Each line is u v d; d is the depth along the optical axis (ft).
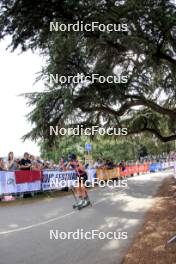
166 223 30.68
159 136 69.97
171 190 60.18
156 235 26.58
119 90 37.88
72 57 33.14
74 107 38.96
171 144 110.63
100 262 20.57
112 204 45.06
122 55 33.99
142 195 55.93
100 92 37.35
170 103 56.34
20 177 49.96
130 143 77.66
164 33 29.89
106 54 35.60
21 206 42.50
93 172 74.74
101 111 49.34
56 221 33.01
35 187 53.36
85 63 34.99
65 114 39.04
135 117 66.64
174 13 27.78
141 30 29.01
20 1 24.99
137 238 26.37
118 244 24.86
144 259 20.74
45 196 53.26
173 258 20.42
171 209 38.70
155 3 27.25
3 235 27.12
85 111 43.68
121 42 28.94
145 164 139.23
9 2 25.12
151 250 22.57
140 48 29.12
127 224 31.89
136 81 40.55
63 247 23.95
